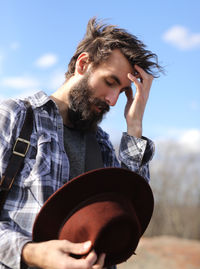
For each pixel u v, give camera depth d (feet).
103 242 5.38
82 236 5.34
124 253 5.70
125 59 7.49
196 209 116.16
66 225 5.51
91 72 7.27
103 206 5.47
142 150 7.72
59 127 6.84
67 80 7.63
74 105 7.19
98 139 7.97
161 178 119.44
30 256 5.37
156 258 39.14
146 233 114.11
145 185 5.99
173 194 118.11
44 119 6.68
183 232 114.42
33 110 6.64
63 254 5.12
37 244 5.40
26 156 6.32
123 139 7.85
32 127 6.48
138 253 41.29
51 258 5.12
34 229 5.59
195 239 112.88
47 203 5.49
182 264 36.94
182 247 45.65
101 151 8.00
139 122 8.02
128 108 8.25
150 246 45.60
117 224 5.39
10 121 6.38
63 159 6.63
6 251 5.54
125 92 8.41
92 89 7.22
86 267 5.06
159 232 115.55
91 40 7.55
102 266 5.40
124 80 7.49
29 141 6.33
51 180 6.38
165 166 120.16
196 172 118.11
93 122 7.38
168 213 115.96
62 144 6.74
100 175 5.57
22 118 6.50
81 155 7.08
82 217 5.41
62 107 7.34
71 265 5.04
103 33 7.54
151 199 6.23
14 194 6.15
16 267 5.47
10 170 6.09
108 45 7.32
